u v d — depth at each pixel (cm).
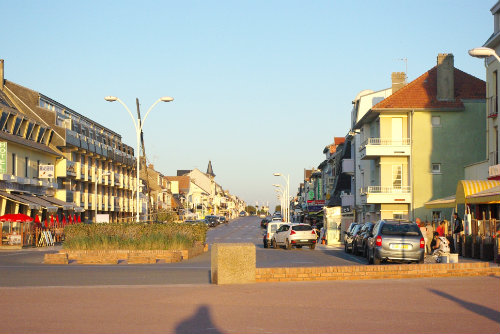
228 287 1436
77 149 6569
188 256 2934
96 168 7425
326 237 5306
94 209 7075
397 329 902
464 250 2834
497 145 3572
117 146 8588
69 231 2939
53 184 5803
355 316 1017
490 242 2598
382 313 1047
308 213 8812
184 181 16400
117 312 1061
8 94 5919
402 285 1466
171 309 1095
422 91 5003
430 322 959
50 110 6066
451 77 4969
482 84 5062
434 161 4900
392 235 2411
